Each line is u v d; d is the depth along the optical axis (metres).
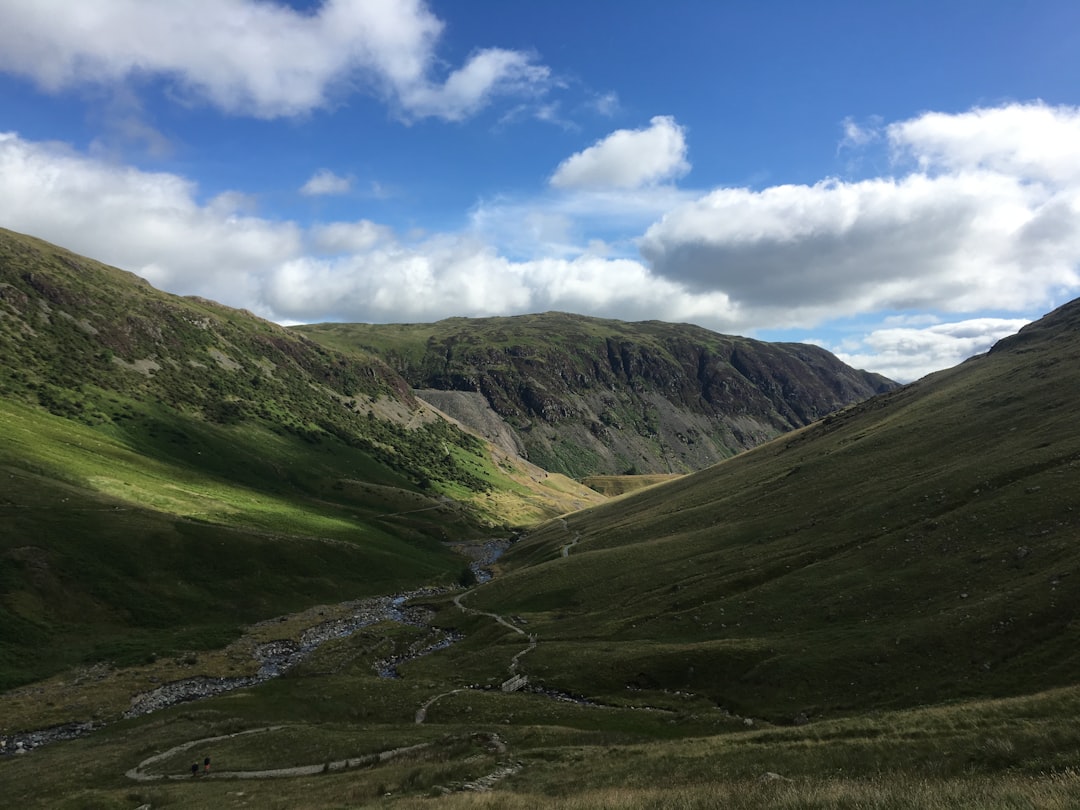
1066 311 178.25
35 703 75.19
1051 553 61.47
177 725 65.25
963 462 98.69
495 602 122.81
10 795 46.84
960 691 48.66
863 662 57.44
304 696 75.56
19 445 157.12
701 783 31.05
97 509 130.38
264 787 43.31
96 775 50.41
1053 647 48.81
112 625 103.38
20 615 94.06
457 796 32.72
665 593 98.06
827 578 79.38
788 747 35.47
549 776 38.31
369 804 33.81
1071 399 105.19
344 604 137.00
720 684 64.06
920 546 76.62
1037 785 20.34
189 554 129.25
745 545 107.75
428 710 68.19
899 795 21.11
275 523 173.25
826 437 174.00
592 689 70.38
